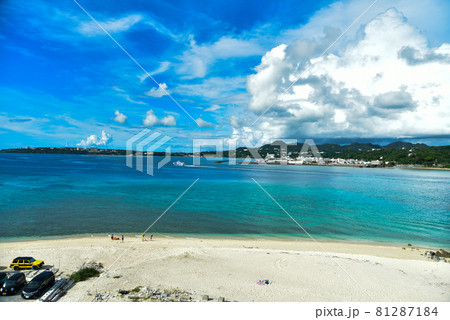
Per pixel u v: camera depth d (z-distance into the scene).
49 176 99.06
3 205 50.41
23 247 28.44
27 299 16.45
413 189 88.25
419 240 37.16
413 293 19.30
